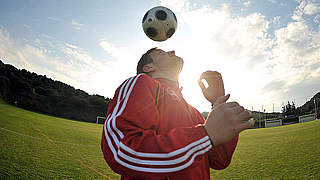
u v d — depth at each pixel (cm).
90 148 840
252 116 66
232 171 557
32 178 436
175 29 200
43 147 716
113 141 72
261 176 501
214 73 111
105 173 527
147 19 193
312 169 507
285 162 602
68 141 919
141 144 64
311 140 901
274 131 1565
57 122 1692
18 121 1205
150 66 133
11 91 3762
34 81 4612
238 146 976
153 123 83
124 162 64
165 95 103
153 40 201
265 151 802
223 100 72
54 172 488
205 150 61
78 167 548
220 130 61
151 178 61
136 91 87
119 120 75
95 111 4072
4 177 419
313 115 2697
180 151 61
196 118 125
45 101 3869
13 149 620
